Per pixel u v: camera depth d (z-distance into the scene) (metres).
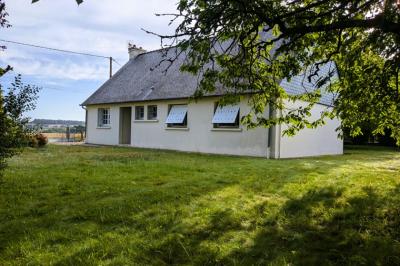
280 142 15.70
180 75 21.08
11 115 6.12
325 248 4.18
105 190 7.04
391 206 5.70
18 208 5.75
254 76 6.54
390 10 3.81
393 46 4.29
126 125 24.86
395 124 6.83
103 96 26.28
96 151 17.75
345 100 5.86
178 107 20.08
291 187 7.30
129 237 4.41
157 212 5.46
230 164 11.43
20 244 4.15
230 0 4.53
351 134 7.16
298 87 16.69
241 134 16.58
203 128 18.38
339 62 5.63
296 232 4.68
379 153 20.75
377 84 5.31
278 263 3.75
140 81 24.41
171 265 3.75
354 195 6.51
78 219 5.16
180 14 4.88
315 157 16.72
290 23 5.15
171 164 11.21
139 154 15.81
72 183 7.74
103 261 3.74
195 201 6.13
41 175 8.80
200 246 4.18
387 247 4.15
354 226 4.92
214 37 5.22
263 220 5.12
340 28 4.58
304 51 6.30
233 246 4.19
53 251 3.98
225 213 5.38
